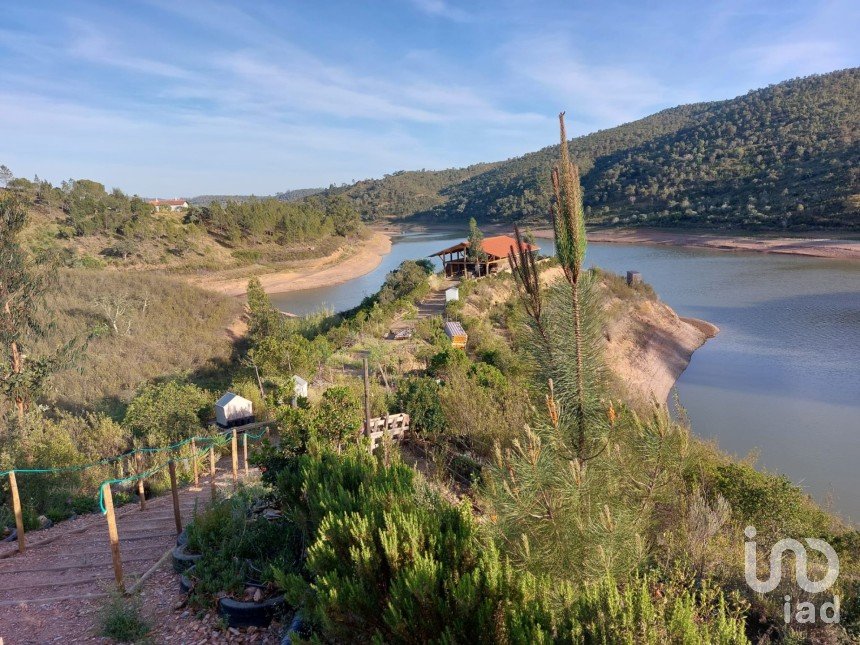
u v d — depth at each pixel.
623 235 116.31
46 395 21.39
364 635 3.67
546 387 4.15
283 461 7.41
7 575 7.00
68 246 73.62
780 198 110.81
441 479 9.73
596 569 3.72
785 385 29.53
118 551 6.18
